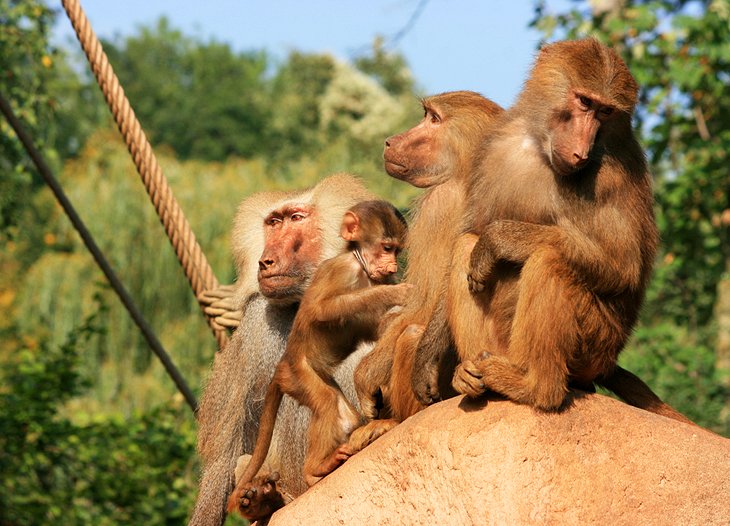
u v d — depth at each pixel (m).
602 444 4.87
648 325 18.73
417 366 5.51
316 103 53.12
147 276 25.30
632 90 5.25
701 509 4.81
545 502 4.76
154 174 8.34
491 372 4.93
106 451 13.07
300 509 5.30
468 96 6.34
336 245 7.38
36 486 13.10
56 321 25.66
